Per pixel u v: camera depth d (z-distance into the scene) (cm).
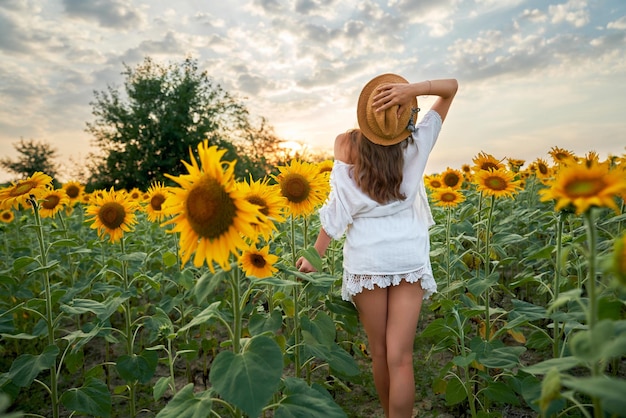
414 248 272
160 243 621
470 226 398
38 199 297
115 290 308
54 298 291
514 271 545
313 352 258
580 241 223
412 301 272
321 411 176
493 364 234
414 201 293
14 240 634
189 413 166
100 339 482
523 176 586
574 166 142
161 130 3291
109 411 251
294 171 317
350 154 295
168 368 409
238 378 154
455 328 296
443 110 294
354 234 280
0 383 239
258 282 208
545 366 151
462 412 316
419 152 281
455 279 422
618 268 118
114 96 3419
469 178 568
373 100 273
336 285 392
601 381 109
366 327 286
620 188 128
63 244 288
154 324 298
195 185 167
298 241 441
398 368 263
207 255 168
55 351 254
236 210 165
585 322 250
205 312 193
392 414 260
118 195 369
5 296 417
